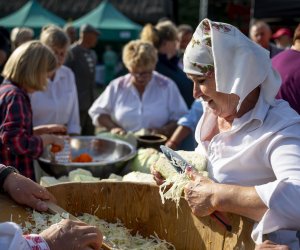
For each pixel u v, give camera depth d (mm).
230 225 1609
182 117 3619
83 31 6082
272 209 1430
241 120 1639
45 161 2609
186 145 3535
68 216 1614
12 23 13352
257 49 1581
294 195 1413
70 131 3785
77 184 1857
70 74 3824
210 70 1604
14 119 2566
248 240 1552
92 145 3107
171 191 1738
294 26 9023
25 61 2641
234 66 1550
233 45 1551
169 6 19141
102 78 15750
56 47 3686
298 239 1602
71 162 2641
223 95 1630
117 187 1886
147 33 4375
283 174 1482
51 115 3672
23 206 1687
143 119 3770
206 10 10234
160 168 1820
